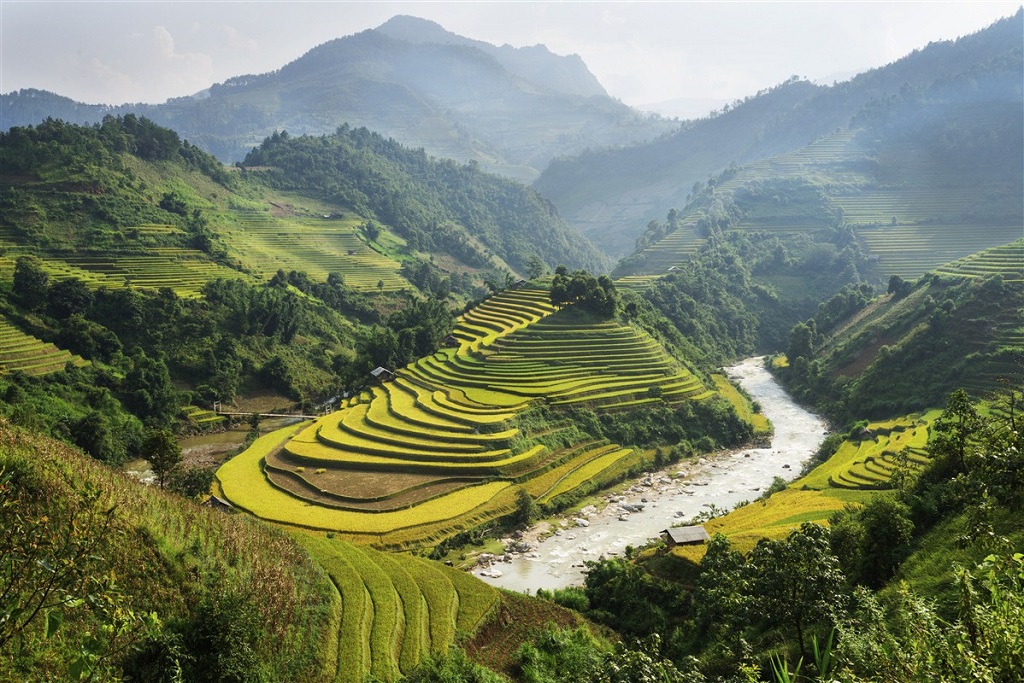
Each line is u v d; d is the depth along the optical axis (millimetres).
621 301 125938
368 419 91562
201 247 152250
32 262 109500
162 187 176750
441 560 62656
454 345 123938
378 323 162750
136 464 85750
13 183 142500
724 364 154375
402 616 45031
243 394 115188
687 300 162125
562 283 121500
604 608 51906
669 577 52375
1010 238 186750
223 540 42594
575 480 81062
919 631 13602
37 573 10719
